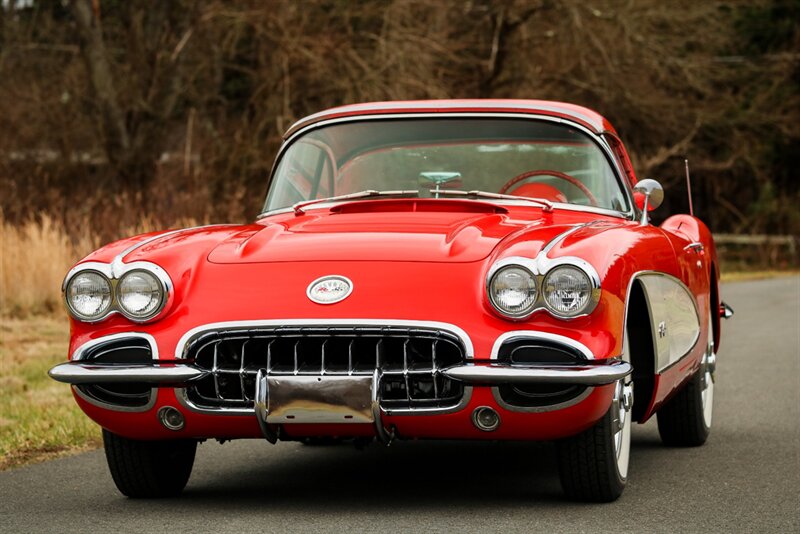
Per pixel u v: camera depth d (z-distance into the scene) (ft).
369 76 231.09
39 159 250.16
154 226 177.06
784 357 102.78
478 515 42.70
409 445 61.87
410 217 48.93
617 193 54.49
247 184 242.99
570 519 41.93
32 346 113.50
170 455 47.60
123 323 43.24
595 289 40.63
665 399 53.21
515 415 41.11
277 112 239.91
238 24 244.63
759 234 352.08
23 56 277.44
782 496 46.57
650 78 276.62
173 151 263.29
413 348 41.52
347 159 56.13
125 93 248.11
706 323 61.57
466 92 256.52
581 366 40.19
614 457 44.04
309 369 41.37
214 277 43.60
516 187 53.78
